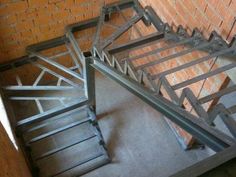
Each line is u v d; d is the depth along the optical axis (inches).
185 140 142.9
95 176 139.3
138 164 142.4
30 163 136.2
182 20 112.7
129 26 129.5
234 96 125.3
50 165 141.4
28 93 162.7
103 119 155.6
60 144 147.3
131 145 147.6
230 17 89.5
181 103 82.1
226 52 89.2
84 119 148.0
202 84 111.7
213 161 61.9
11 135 112.3
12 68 143.2
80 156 144.1
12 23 125.1
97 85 167.0
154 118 155.6
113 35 125.2
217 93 81.1
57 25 138.3
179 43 103.4
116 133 151.3
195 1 100.8
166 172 140.2
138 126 153.5
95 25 144.6
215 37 96.0
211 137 76.6
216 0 91.9
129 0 140.7
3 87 135.9
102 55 110.8
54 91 165.3
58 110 137.2
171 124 151.0
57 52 152.2
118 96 163.2
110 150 146.2
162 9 123.1
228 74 90.6
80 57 132.4
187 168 61.2
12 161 81.5
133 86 94.3
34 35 136.9
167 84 85.6
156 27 127.6
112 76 106.0
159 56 134.1
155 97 87.0
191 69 114.0
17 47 137.9
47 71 143.8
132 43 112.3
